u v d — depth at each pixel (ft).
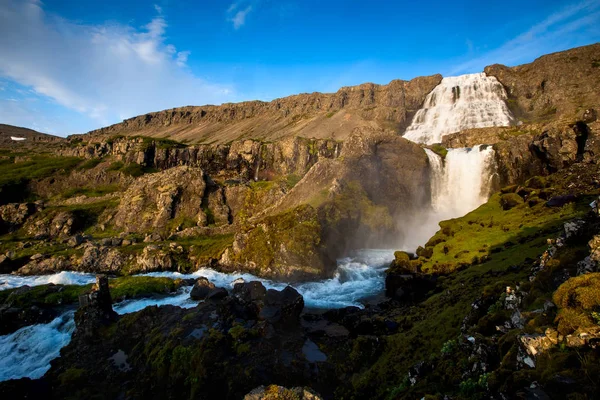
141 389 70.90
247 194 301.43
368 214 213.46
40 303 130.31
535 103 527.40
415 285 127.54
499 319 50.21
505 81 599.98
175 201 284.82
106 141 501.97
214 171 447.42
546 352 32.01
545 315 37.88
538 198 181.16
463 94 610.24
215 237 237.25
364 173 233.76
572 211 146.92
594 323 31.14
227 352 73.56
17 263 207.31
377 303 129.29
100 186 400.47
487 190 260.42
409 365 63.10
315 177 226.38
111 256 197.88
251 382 66.69
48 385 73.36
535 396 27.48
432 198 274.98
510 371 34.17
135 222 278.87
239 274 173.88
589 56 538.06
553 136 230.07
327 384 69.72
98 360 80.53
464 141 320.50
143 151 443.32
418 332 75.00
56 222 283.38
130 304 130.31
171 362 72.95
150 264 189.16
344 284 154.81
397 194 247.09
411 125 602.03
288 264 166.71
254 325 84.58
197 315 87.04
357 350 78.95
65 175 414.41
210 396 66.08
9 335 110.32
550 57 573.74
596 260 41.09
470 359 44.04
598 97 464.65
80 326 91.09
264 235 181.57
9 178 381.60
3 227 289.12
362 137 246.88
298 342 83.41
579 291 34.09
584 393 26.05
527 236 138.72
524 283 51.13
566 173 204.03
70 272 187.93
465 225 184.55
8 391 66.69
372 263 181.47
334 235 189.06
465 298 84.43
